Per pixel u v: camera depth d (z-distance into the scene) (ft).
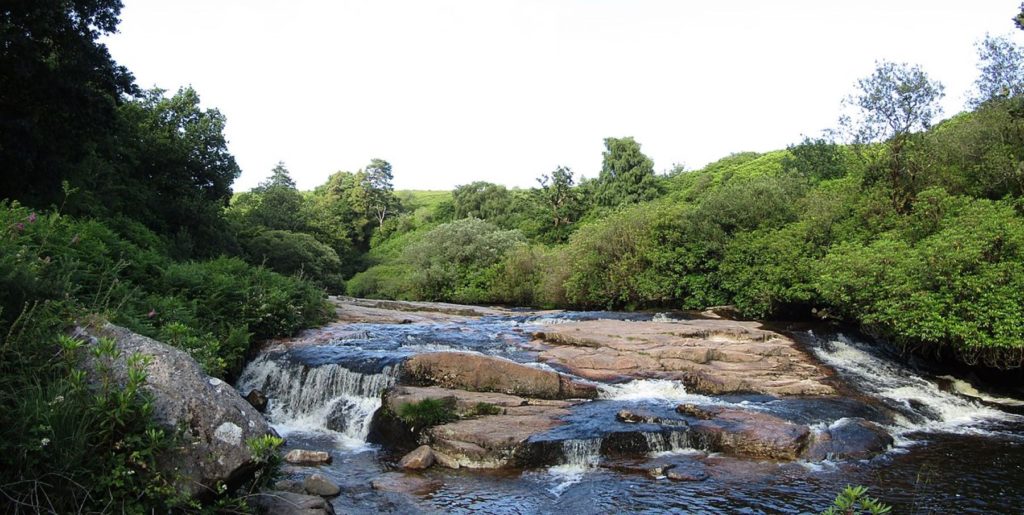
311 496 22.82
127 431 15.25
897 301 47.88
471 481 29.32
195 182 122.93
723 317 71.61
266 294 55.01
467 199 232.12
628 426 34.30
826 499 26.73
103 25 73.67
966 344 44.09
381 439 36.19
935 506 26.00
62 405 14.61
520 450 31.68
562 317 73.05
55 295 18.21
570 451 31.83
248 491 18.80
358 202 282.15
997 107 62.49
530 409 37.78
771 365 48.03
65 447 14.21
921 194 57.00
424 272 140.97
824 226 66.80
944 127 67.00
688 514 25.08
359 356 44.96
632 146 184.75
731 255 73.77
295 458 32.14
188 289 47.85
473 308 93.97
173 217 110.22
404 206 343.26
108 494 14.30
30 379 15.38
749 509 25.57
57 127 68.85
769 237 70.44
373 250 253.85
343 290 183.93
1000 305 42.70
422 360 42.01
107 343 15.69
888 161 66.28
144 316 32.07
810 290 62.80
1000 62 65.62
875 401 42.27
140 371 15.70
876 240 58.80
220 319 48.32
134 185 100.07
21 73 60.95
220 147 127.65
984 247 45.14
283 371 45.50
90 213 70.74
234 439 17.10
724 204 78.69
